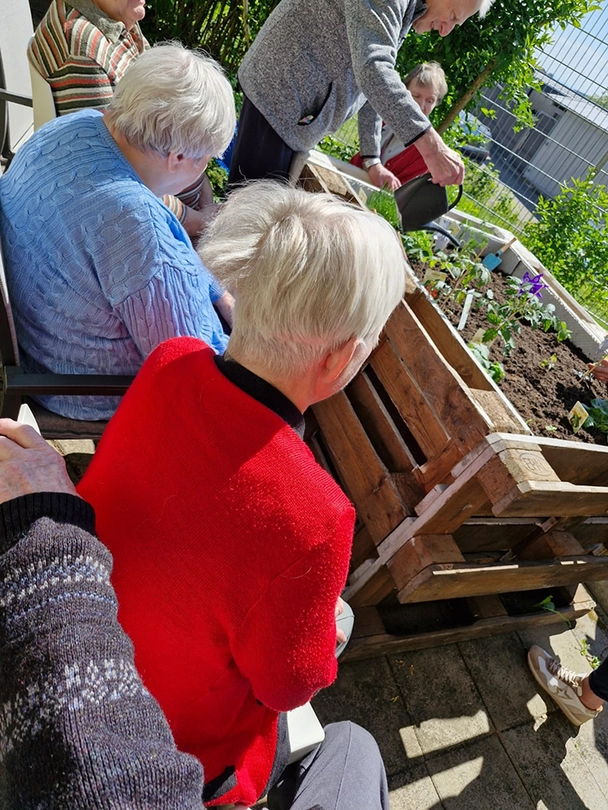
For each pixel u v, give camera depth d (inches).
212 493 28.2
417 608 86.0
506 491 54.7
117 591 30.8
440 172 78.6
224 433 29.3
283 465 28.3
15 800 17.1
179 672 32.0
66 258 50.5
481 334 101.5
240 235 31.7
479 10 85.5
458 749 76.1
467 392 60.7
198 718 34.5
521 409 93.2
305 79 85.8
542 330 120.2
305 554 26.9
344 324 29.6
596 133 252.8
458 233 128.2
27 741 17.5
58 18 71.1
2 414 55.2
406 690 78.7
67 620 20.1
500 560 86.7
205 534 28.0
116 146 51.9
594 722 88.4
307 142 95.0
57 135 51.3
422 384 65.3
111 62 76.5
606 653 101.5
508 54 205.9
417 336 66.2
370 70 74.5
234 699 34.8
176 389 31.5
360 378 76.2
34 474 27.3
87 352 56.1
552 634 98.8
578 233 227.5
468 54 205.0
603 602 110.7
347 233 29.4
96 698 18.6
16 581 21.2
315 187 93.9
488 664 87.7
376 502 69.0
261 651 28.6
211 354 33.5
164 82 49.4
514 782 76.0
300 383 32.1
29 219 51.7
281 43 82.9
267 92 86.9
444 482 63.5
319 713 71.9
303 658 28.6
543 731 83.5
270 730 40.1
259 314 30.0
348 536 28.3
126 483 31.2
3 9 86.1
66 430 62.3
